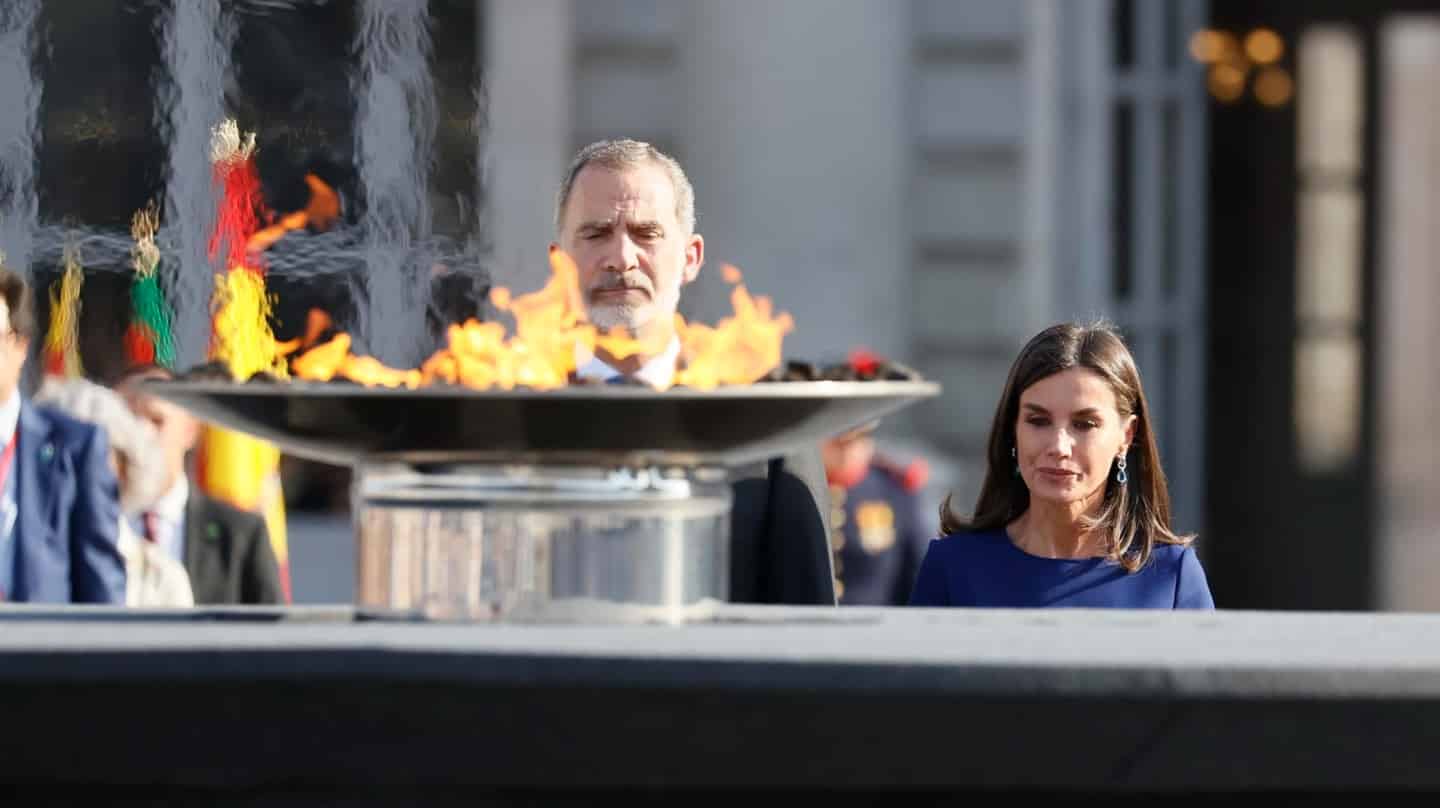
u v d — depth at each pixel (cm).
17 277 1414
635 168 1111
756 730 653
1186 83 3594
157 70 1752
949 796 698
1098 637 735
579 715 648
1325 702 651
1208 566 3812
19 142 1755
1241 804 700
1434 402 8488
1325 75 3778
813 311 3422
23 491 1416
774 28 3384
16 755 660
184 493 1631
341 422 779
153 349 1591
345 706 647
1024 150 3459
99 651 650
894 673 647
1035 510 1189
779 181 3397
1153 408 3647
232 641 675
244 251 1555
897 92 3412
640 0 3344
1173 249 3609
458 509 770
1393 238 8494
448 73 1753
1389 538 5300
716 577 811
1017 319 3472
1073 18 3481
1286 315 3791
